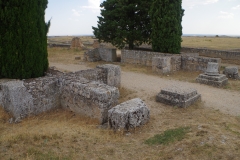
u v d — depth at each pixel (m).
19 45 7.98
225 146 4.44
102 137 5.45
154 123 6.68
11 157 4.26
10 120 6.71
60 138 5.25
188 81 12.77
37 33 8.43
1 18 7.62
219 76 11.96
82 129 5.97
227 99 9.48
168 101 8.55
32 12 8.15
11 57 7.98
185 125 6.23
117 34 17.89
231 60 19.33
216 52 20.38
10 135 5.38
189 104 8.38
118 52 26.44
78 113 7.38
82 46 29.86
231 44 33.38
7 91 6.79
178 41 17.14
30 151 4.50
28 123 6.57
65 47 30.75
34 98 7.17
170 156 4.31
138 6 17.73
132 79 13.24
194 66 14.97
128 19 18.20
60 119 7.13
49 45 31.78
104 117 6.61
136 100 6.80
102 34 19.06
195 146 4.54
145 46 25.22
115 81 10.69
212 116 7.24
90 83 7.45
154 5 17.02
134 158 4.44
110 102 6.75
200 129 5.46
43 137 5.25
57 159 4.23
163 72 14.39
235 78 13.37
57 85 7.87
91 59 19.75
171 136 5.32
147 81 12.74
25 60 8.16
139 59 17.48
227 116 7.36
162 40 17.08
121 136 5.62
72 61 20.03
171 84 12.06
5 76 8.29
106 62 19.34
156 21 17.12
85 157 4.43
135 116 6.04
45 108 7.56
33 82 7.23
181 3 17.02
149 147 4.91
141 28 18.88
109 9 18.95
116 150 4.80
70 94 7.52
